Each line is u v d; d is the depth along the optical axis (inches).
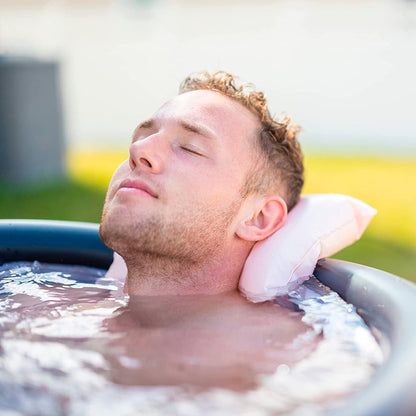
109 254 67.9
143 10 365.4
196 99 57.8
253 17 352.8
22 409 32.5
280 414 31.7
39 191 177.3
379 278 50.6
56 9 370.3
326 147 290.0
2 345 41.5
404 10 325.4
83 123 328.8
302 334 44.8
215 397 33.8
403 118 323.3
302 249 57.0
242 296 55.2
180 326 46.5
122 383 35.8
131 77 350.3
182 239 52.6
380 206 169.0
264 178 58.3
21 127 184.1
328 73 330.0
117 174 56.5
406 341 36.8
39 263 69.1
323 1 336.5
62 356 39.8
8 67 181.6
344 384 35.6
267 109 60.6
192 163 53.4
